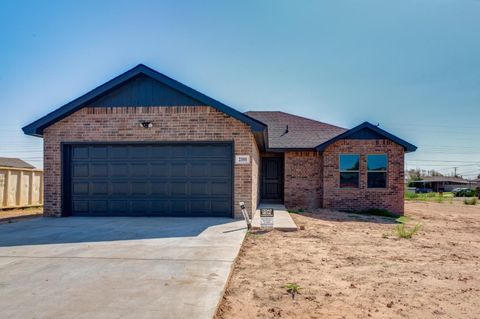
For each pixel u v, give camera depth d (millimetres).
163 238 7176
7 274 4723
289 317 3625
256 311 3756
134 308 3588
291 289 4434
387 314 3746
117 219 9961
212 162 10391
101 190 10648
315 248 6926
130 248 6266
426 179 72500
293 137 16188
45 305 3658
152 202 10500
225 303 3959
